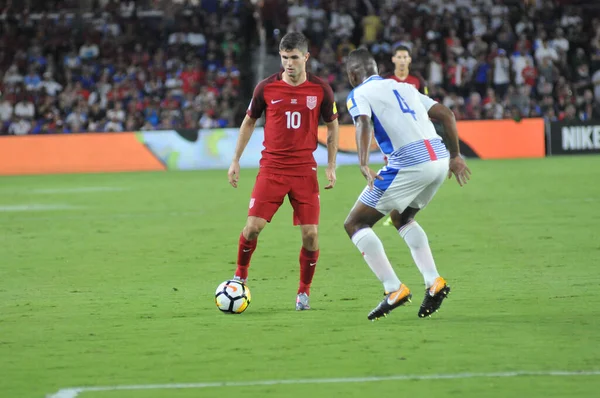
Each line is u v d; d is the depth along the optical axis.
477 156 83.62
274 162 23.14
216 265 31.27
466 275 28.00
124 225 43.41
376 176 21.61
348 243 35.75
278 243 36.16
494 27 100.81
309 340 19.67
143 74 94.44
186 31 99.25
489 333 19.95
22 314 23.23
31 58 97.56
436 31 99.06
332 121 23.44
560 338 19.31
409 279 27.45
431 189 21.91
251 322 21.73
